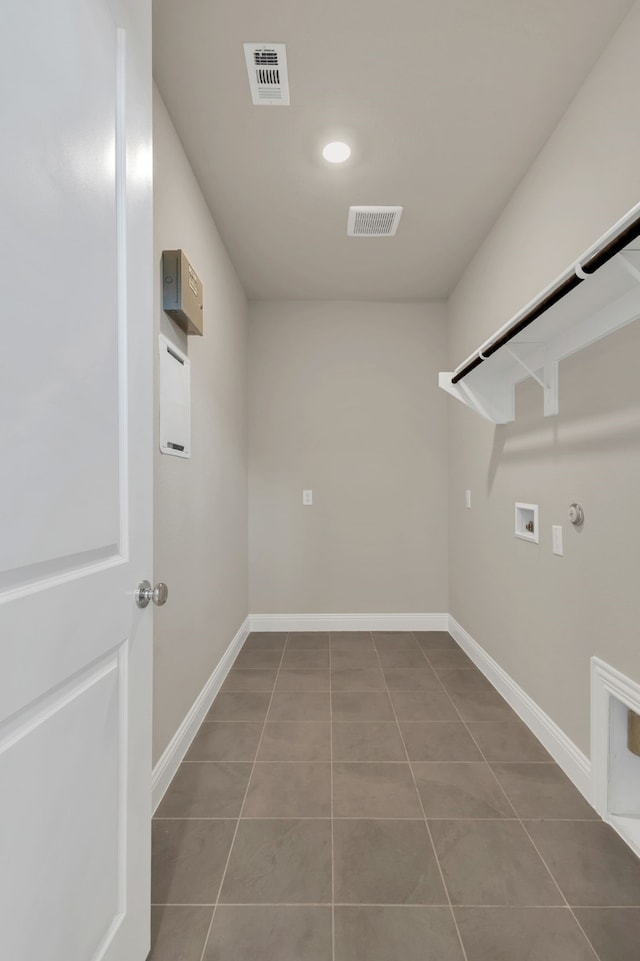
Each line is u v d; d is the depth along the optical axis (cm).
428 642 339
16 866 66
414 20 148
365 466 369
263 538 367
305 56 160
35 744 71
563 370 187
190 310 182
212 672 247
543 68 165
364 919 122
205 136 195
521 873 136
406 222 260
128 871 100
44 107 72
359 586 368
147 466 109
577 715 176
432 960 111
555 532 192
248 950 114
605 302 153
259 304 367
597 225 163
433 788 175
